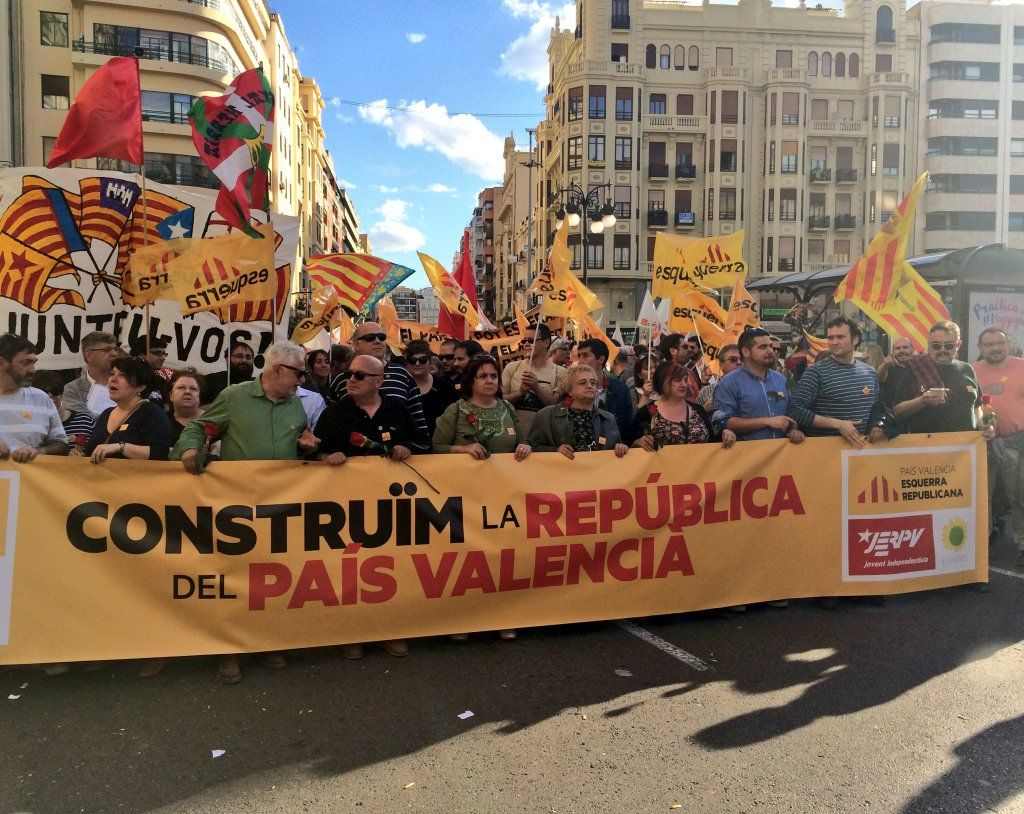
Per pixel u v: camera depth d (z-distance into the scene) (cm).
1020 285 1164
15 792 302
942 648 446
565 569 469
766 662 429
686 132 5019
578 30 5300
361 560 434
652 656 437
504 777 314
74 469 400
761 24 5075
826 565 517
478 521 453
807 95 5050
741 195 5022
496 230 9988
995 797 301
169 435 440
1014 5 5462
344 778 313
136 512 405
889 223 625
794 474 512
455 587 449
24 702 378
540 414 502
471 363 487
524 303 5634
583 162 4947
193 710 370
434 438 499
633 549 480
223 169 582
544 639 463
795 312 1777
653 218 5006
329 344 1072
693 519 491
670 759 328
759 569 506
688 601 491
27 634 391
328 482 430
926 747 337
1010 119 5462
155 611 406
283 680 404
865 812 292
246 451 434
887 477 528
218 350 738
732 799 300
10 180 632
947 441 543
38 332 653
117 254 677
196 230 708
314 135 7312
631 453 483
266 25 5003
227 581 415
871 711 370
